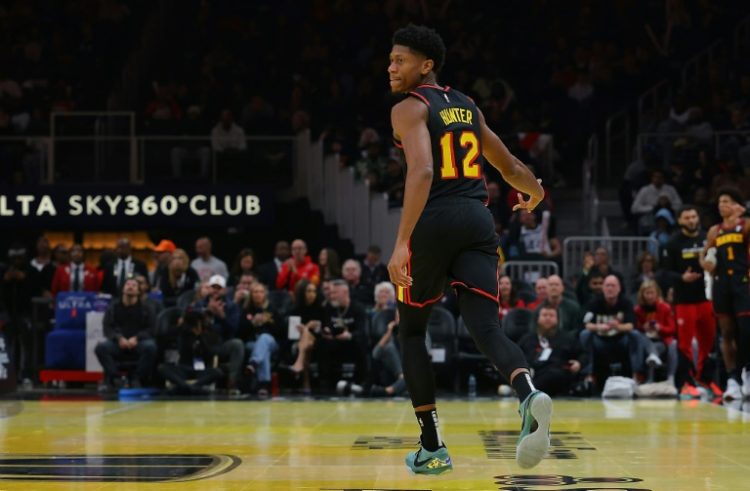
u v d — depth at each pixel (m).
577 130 26.28
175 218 22.38
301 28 29.22
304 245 19.31
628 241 20.02
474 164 6.13
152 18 30.23
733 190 14.88
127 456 8.28
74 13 29.47
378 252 19.89
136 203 22.36
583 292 18.30
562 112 26.41
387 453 8.48
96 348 17.25
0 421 11.70
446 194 6.04
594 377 16.70
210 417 12.20
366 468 7.53
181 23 30.81
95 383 18.88
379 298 17.17
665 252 16.22
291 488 6.59
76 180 23.30
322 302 17.52
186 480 6.94
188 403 14.80
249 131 24.83
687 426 10.92
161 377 17.19
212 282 17.11
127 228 22.45
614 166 26.61
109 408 13.79
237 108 26.88
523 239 20.48
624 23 28.70
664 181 22.83
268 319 17.34
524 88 27.72
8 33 29.27
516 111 25.67
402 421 11.57
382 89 27.36
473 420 11.71
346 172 22.72
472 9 29.55
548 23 28.95
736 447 8.87
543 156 23.94
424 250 6.00
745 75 26.09
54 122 23.66
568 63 27.84
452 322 17.34
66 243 23.22
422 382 6.21
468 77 27.19
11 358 13.68
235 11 30.56
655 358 15.95
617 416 12.27
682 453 8.43
